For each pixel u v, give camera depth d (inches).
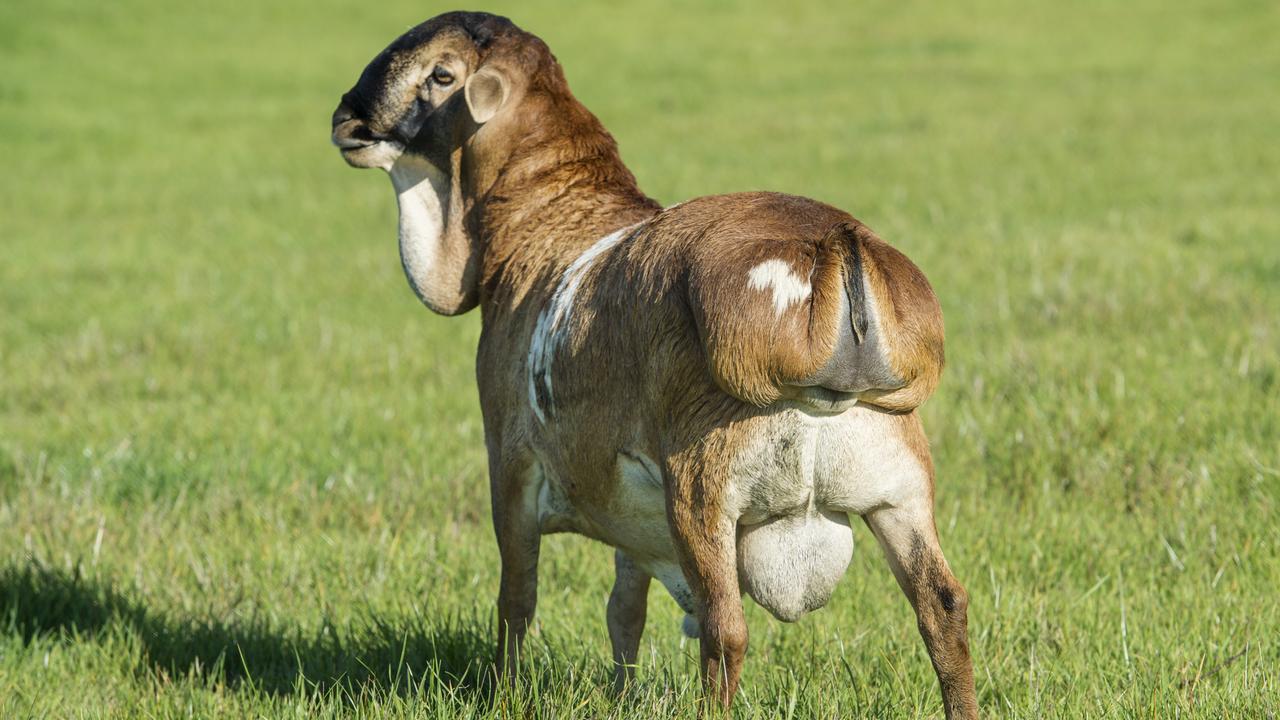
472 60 717.9
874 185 2256.4
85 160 2869.1
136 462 1057.5
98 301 1669.5
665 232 555.2
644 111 3329.2
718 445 517.7
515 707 604.7
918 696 641.6
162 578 853.2
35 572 855.7
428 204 740.7
